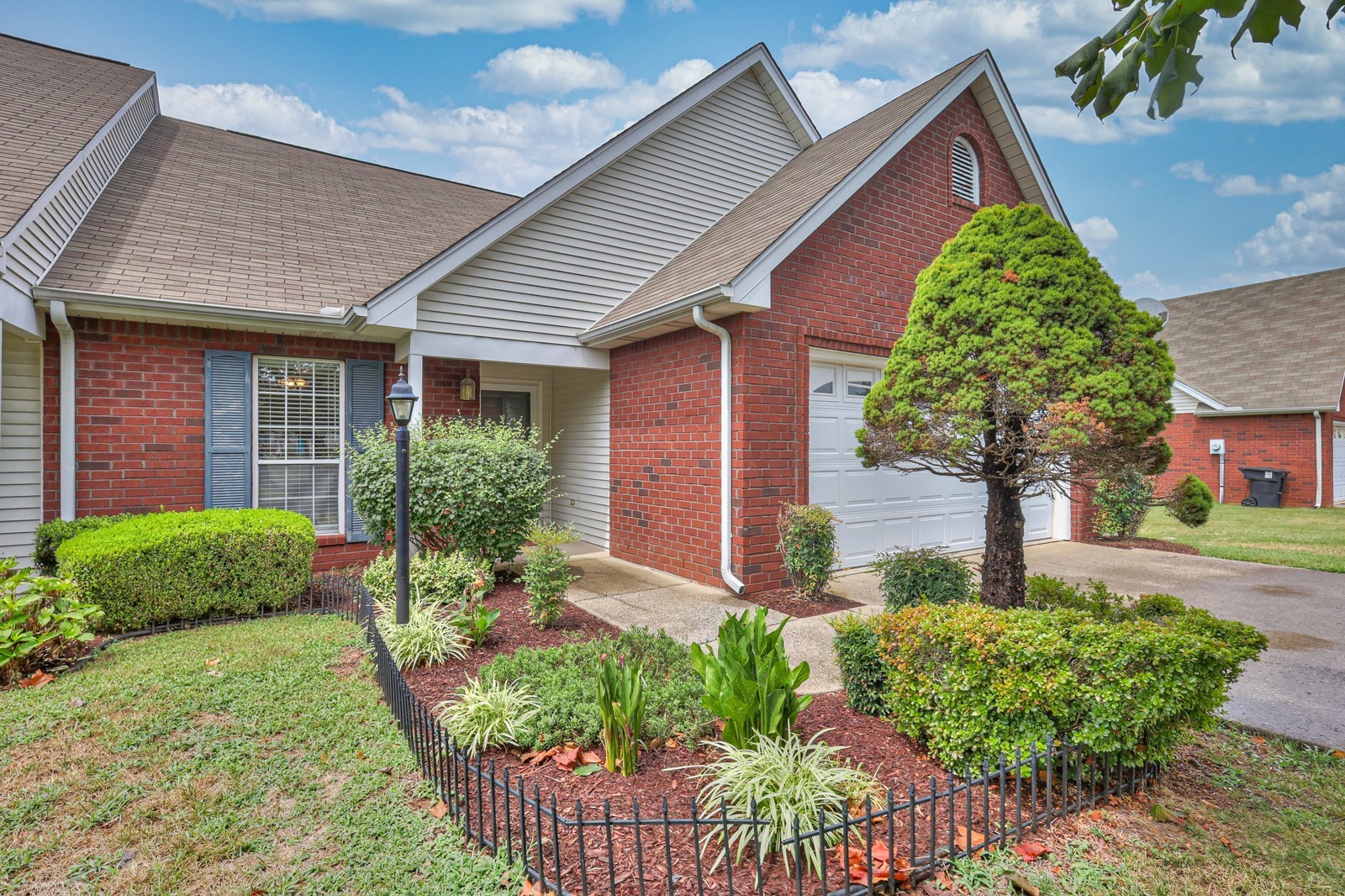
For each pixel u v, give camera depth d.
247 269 7.73
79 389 6.66
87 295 6.16
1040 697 2.92
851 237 8.01
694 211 9.88
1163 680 2.92
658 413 8.43
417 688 4.27
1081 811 2.94
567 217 8.79
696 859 2.42
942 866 2.50
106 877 2.45
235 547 5.91
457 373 8.70
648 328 7.97
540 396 11.28
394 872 2.46
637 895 2.30
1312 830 2.88
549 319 8.72
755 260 6.82
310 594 6.48
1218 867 2.58
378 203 10.76
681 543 8.02
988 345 4.69
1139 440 4.37
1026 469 4.59
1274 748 3.70
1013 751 2.96
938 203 8.95
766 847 2.41
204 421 7.27
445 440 6.97
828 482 8.06
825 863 2.42
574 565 8.86
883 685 3.79
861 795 2.85
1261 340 19.94
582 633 5.44
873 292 8.23
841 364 8.21
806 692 4.31
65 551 5.56
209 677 4.34
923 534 9.16
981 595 4.89
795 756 2.92
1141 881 2.47
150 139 10.08
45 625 4.51
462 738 3.38
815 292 7.67
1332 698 4.34
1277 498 17.20
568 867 2.48
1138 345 4.48
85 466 6.69
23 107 7.73
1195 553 9.98
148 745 3.44
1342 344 17.94
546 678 4.04
